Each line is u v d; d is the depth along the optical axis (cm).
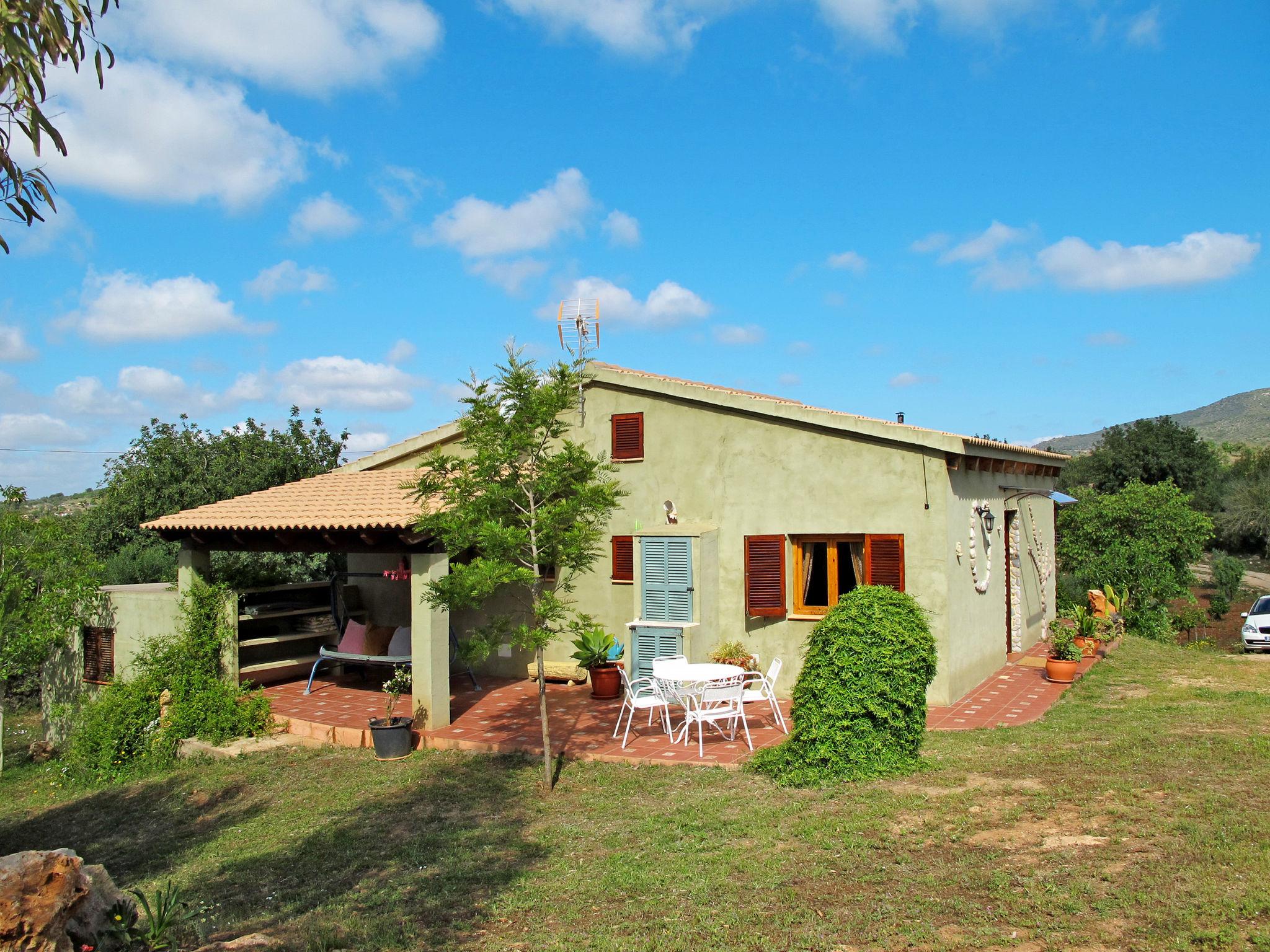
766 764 933
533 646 966
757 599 1291
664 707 1098
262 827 960
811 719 890
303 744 1249
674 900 631
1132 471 4703
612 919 614
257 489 2580
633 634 1305
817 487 1270
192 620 1366
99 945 505
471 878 731
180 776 1202
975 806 745
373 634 1501
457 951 591
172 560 2322
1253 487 4588
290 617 1639
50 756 1550
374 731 1145
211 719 1298
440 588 976
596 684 1354
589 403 1476
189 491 2480
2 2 445
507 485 989
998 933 516
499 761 1080
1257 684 1254
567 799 925
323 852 849
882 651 878
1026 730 1012
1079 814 699
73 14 475
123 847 980
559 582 1473
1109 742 919
